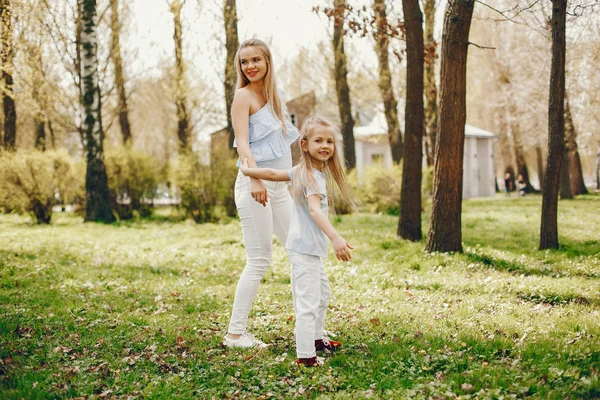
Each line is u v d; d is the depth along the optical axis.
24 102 20.03
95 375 3.62
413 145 11.35
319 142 3.85
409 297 6.06
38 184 17.38
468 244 10.32
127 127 24.78
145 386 3.46
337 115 27.58
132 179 19.83
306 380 3.44
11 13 14.17
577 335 4.29
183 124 23.44
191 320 5.19
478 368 3.56
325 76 23.88
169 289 6.88
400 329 4.60
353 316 5.20
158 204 30.00
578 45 15.23
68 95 20.94
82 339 4.48
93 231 14.95
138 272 8.26
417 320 4.91
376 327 4.72
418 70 11.13
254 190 3.98
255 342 4.33
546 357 3.70
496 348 4.00
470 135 36.53
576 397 3.02
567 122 21.86
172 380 3.53
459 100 8.95
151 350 4.18
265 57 4.34
